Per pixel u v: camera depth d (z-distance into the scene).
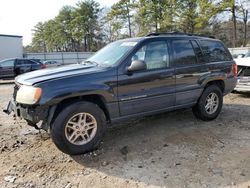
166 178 3.65
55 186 3.54
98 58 5.12
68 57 48.50
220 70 6.01
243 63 8.37
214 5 36.44
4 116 6.79
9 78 18.44
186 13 38.53
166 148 4.56
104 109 4.55
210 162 4.05
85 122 4.30
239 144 4.70
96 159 4.22
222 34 44.47
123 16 48.38
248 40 44.09
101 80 4.34
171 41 5.28
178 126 5.62
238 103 7.75
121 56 4.68
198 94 5.65
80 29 65.75
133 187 3.48
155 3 40.41
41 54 46.19
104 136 5.12
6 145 4.82
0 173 3.87
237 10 37.28
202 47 5.79
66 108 4.11
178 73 5.22
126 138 5.02
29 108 4.04
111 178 3.69
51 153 4.44
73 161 4.16
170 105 5.23
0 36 34.56
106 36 65.81
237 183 3.50
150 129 5.46
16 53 36.28
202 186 3.45
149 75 4.82
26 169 3.97
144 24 41.88
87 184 3.57
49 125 4.10
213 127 5.55
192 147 4.58
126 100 4.61
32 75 4.36
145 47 4.90
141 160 4.16
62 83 4.07
